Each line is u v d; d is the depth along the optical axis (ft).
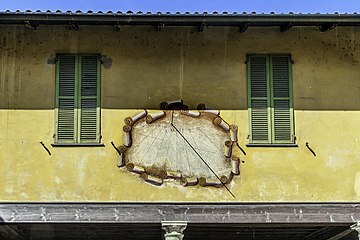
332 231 65.77
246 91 59.57
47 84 59.00
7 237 65.62
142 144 58.34
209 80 59.52
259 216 57.77
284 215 57.93
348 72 60.44
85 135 58.34
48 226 62.39
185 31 60.08
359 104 60.03
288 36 60.59
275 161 58.75
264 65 60.13
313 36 60.75
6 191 57.31
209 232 68.39
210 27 60.23
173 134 58.59
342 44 60.80
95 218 57.00
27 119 58.49
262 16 56.59
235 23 58.03
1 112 58.54
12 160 57.82
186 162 58.23
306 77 60.13
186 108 59.00
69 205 57.11
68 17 56.08
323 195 58.49
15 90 58.85
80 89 58.95
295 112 59.57
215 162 58.34
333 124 59.57
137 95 59.00
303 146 59.11
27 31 59.67
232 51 60.08
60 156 57.98
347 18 56.95
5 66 59.16
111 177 57.77
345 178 58.85
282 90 59.88
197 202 57.67
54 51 59.41
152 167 58.03
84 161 57.98
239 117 59.11
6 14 55.93
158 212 57.31
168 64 59.57
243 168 58.44
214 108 59.16
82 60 59.41
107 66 59.36
